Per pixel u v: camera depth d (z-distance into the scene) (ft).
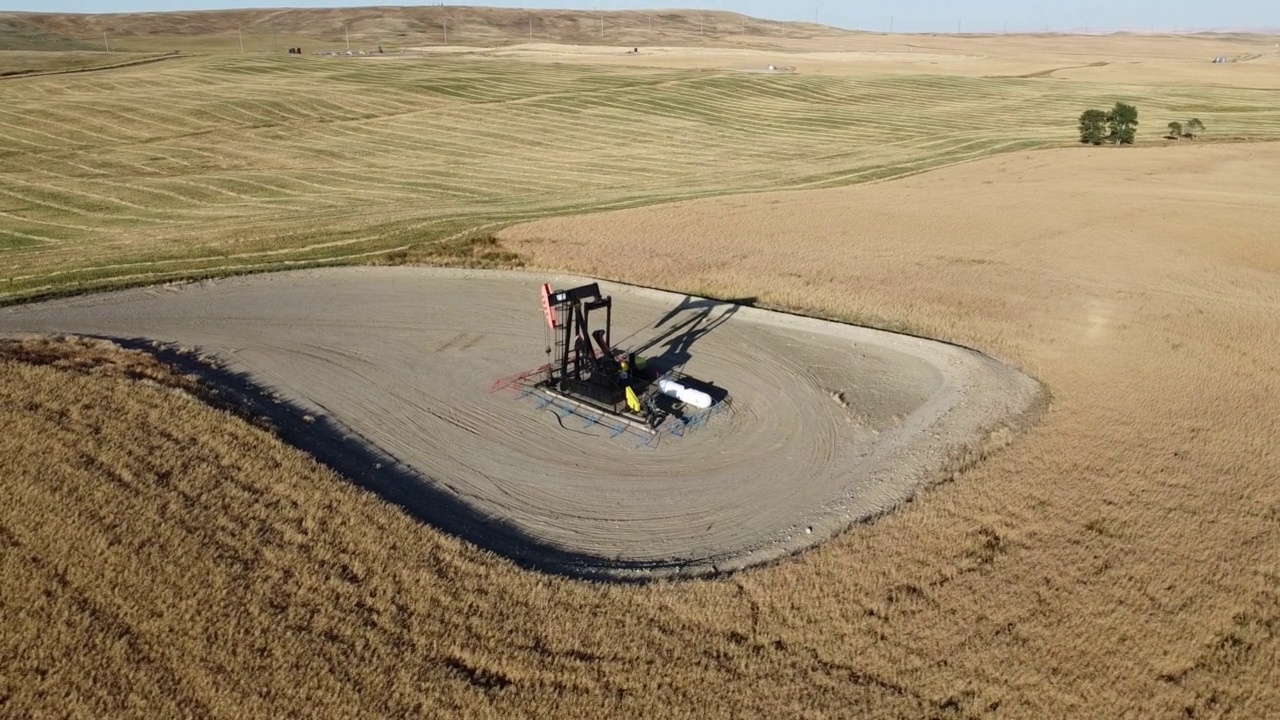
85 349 77.92
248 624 44.09
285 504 55.01
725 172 204.13
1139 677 41.45
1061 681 41.45
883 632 45.14
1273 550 50.93
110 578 46.52
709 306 98.89
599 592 48.70
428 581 48.67
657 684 41.83
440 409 72.33
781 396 76.23
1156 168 180.75
